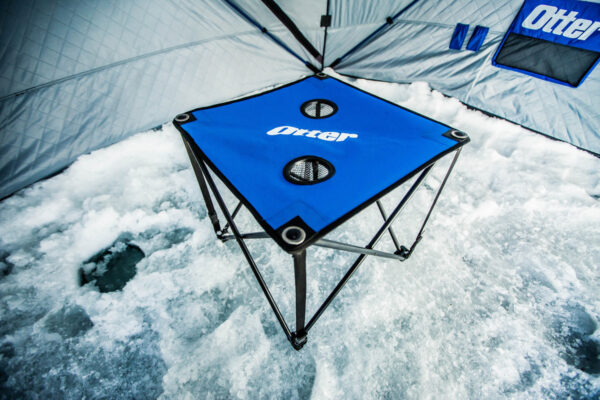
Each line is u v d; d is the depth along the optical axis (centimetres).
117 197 168
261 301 126
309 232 59
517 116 220
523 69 206
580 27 170
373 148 84
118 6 167
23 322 117
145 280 132
